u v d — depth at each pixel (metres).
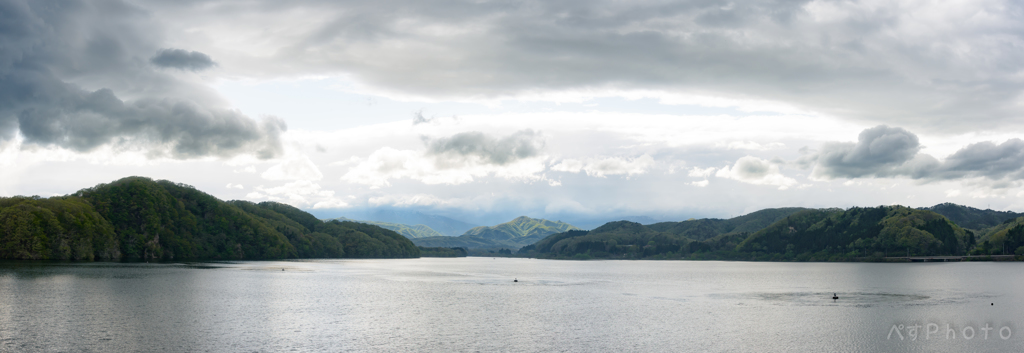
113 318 94.25
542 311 112.19
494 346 78.50
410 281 192.75
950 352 76.50
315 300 125.31
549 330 90.44
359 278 198.88
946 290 161.12
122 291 131.12
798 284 189.88
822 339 84.12
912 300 132.88
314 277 197.38
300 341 79.94
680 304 125.38
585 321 99.50
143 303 112.38
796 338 84.62
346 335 84.75
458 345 78.88
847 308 117.69
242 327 89.25
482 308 116.12
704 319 102.25
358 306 116.50
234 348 75.00
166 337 80.56
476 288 166.25
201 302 116.25
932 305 122.06
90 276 169.38
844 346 79.81
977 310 114.00
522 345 79.25
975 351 77.19
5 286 135.62
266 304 116.31
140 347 74.50
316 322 95.44
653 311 113.00
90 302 111.88
